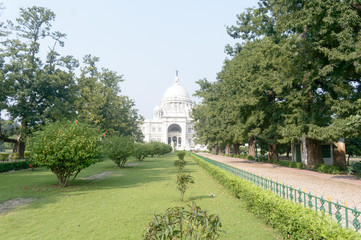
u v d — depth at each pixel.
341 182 14.64
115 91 54.38
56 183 15.95
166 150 69.25
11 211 9.12
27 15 34.91
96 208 9.48
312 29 16.83
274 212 6.90
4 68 30.95
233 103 26.86
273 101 25.77
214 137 45.72
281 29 18.89
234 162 32.53
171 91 158.38
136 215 8.51
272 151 32.12
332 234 4.59
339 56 14.31
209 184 15.56
